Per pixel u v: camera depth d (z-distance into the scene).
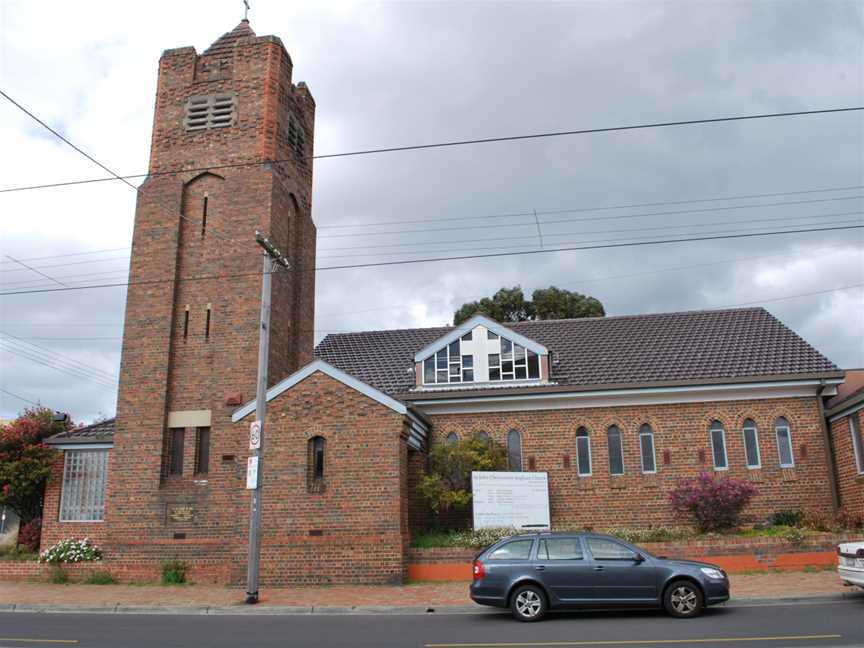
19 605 17.41
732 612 13.95
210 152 25.16
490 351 25.55
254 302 23.62
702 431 23.31
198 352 23.72
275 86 25.55
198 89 25.81
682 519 22.66
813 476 22.56
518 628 12.98
